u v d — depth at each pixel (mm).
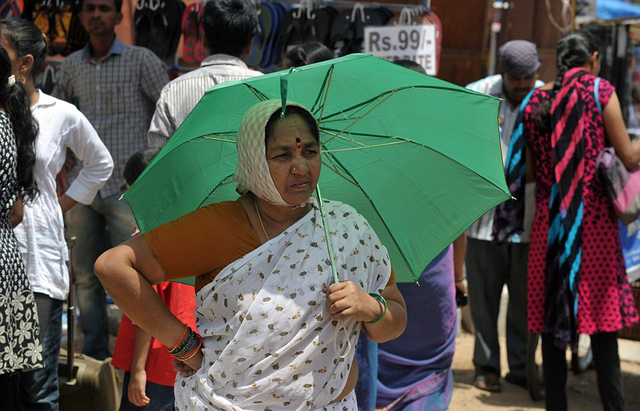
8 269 5793
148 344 6094
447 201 4523
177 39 11289
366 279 3920
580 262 7965
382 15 11344
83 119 7125
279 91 4102
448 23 15328
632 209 7871
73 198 7496
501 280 10336
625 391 10406
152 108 10398
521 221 9148
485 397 10094
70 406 7273
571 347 8078
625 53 11875
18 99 6020
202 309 3857
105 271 3723
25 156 6090
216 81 7473
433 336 7617
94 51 10156
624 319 8008
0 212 5824
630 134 12914
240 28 7574
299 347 3740
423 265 4590
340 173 4555
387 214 4578
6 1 11141
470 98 4309
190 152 4355
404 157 4484
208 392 3801
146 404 6113
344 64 3920
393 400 7656
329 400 3928
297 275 3717
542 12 16219
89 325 9906
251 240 3854
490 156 4430
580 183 7973
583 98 8062
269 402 3793
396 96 4281
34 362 5969
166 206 4488
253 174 3688
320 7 11461
